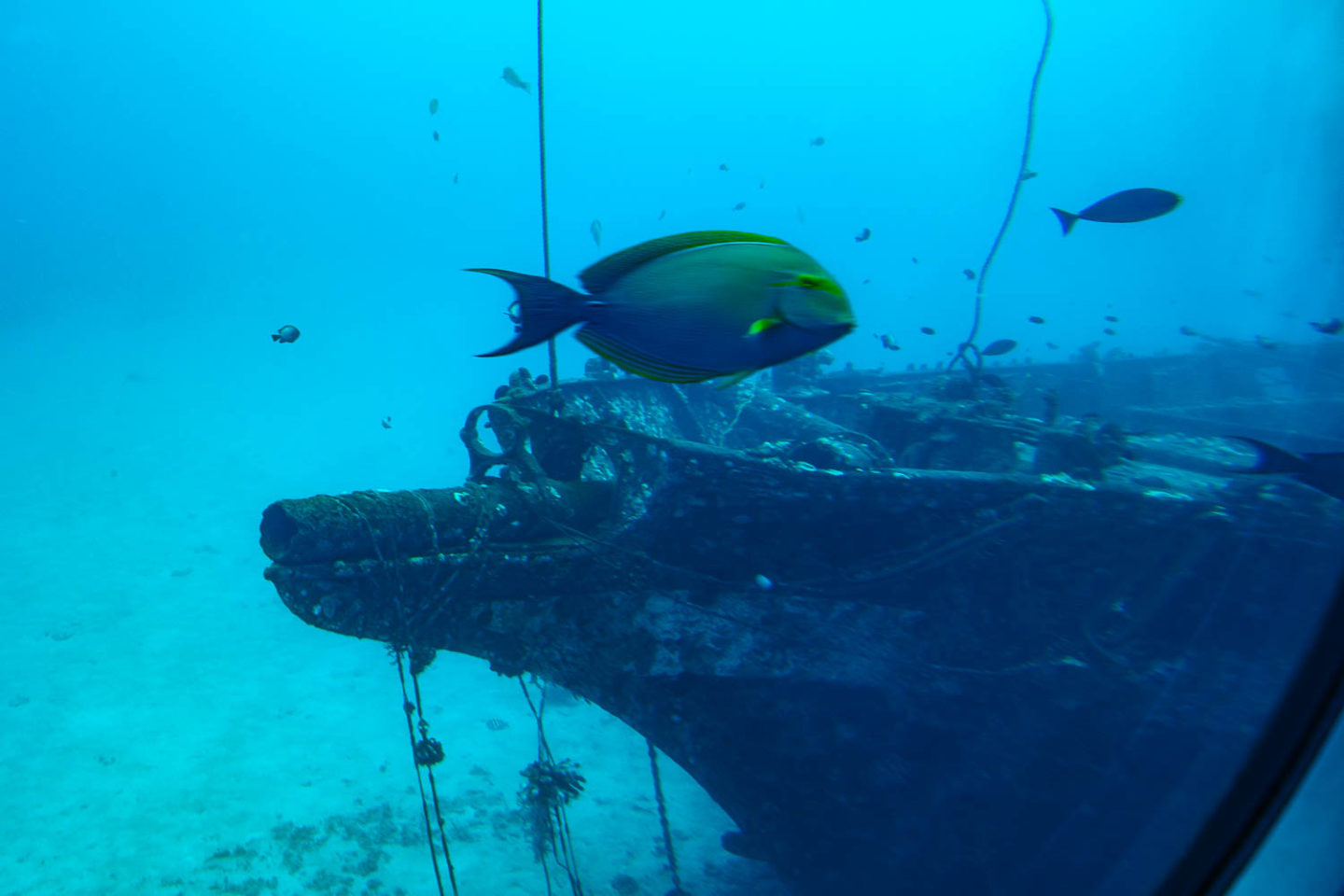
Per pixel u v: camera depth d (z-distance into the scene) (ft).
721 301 3.62
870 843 22.44
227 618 55.26
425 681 50.01
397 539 18.13
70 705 42.65
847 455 22.06
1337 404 42.47
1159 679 18.79
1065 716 20.04
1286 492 18.76
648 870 31.53
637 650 20.68
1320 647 5.18
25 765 36.91
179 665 48.37
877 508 20.29
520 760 40.91
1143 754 18.78
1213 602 18.58
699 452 20.11
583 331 3.61
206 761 38.68
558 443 22.00
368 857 31.83
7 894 28.81
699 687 20.95
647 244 3.71
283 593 17.28
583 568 19.94
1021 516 19.83
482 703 47.67
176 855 31.50
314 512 17.39
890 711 21.22
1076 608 20.36
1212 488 21.58
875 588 20.85
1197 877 5.22
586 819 35.35
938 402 31.73
